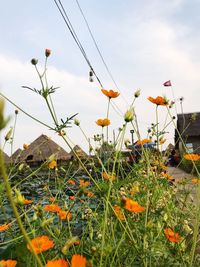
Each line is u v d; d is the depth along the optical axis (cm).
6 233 248
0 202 216
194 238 185
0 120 56
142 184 266
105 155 286
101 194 183
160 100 263
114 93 254
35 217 172
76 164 349
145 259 191
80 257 106
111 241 197
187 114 3200
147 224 199
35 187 464
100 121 261
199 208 193
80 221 271
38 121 202
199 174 208
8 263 141
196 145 3039
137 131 243
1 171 66
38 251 146
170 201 265
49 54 213
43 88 201
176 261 198
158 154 305
